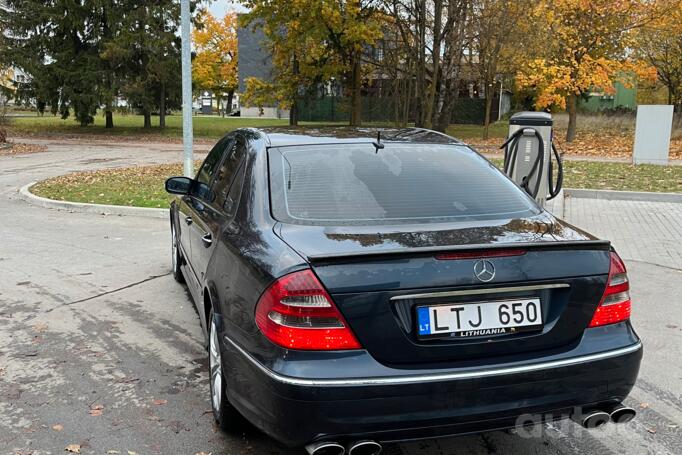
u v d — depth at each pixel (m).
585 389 2.71
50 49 34.09
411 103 34.81
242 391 2.78
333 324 2.48
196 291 4.40
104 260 7.18
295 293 2.50
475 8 26.20
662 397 3.82
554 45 25.44
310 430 2.46
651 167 16.89
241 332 2.79
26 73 33.66
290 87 29.38
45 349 4.52
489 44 26.58
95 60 33.94
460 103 47.72
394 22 26.36
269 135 3.85
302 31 26.39
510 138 7.43
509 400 2.60
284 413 2.48
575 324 2.75
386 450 3.21
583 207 10.81
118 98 34.72
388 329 2.52
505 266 2.64
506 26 25.61
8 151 24.36
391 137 3.88
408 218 3.07
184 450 3.18
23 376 4.05
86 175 15.76
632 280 6.43
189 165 10.72
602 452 3.20
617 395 2.79
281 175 3.35
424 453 3.19
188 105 10.59
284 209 3.11
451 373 2.52
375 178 3.36
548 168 7.46
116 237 8.48
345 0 25.77
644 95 41.31
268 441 3.28
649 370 4.22
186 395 3.81
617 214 10.16
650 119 17.86
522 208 3.37
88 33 34.59
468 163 3.67
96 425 3.43
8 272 6.62
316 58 28.30
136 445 3.23
